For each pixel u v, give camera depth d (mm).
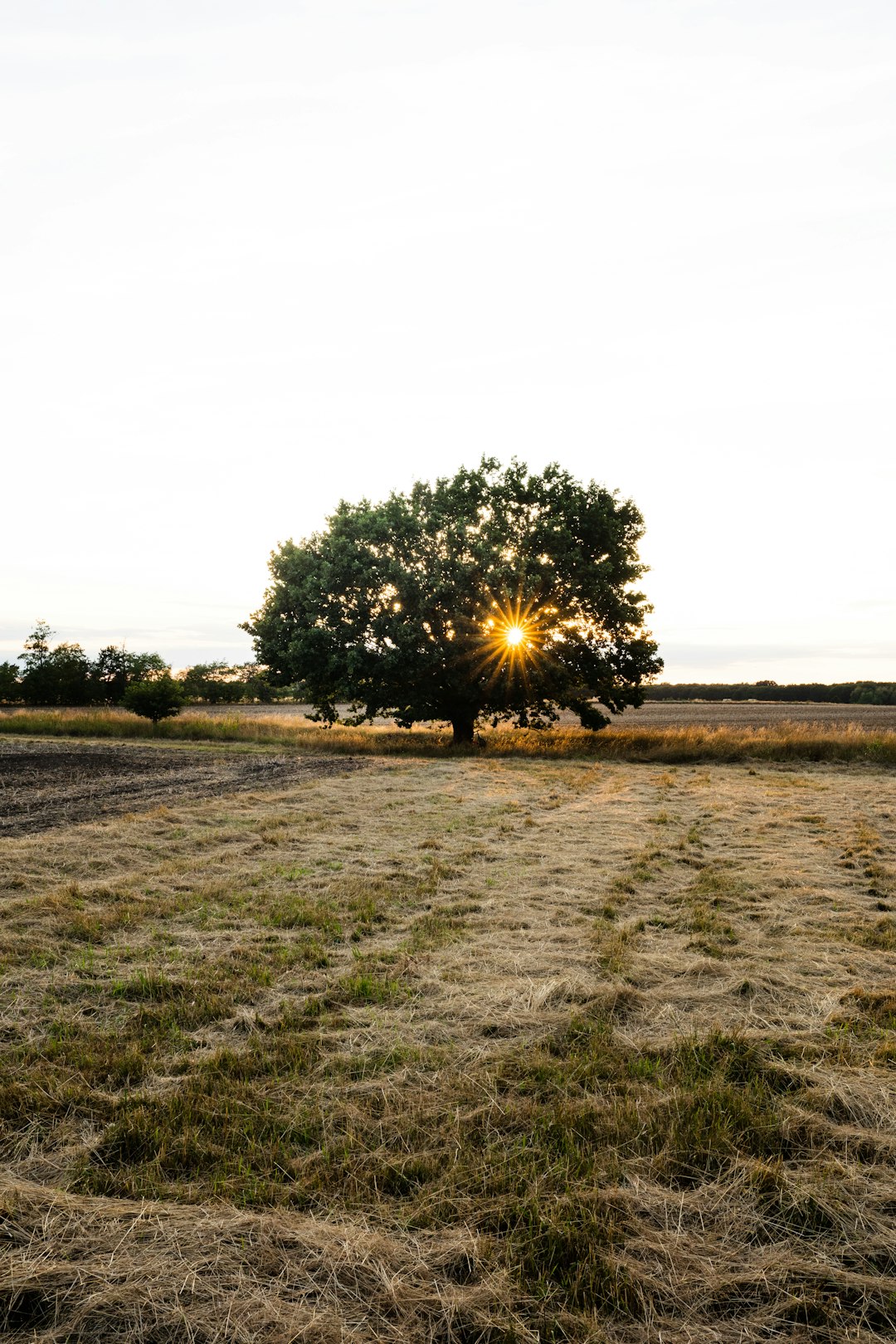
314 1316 2439
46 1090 3848
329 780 16953
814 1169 3219
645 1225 2908
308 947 6027
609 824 11781
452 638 25000
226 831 10516
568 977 5371
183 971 5539
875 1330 2465
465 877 8508
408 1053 4250
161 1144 3381
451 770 19750
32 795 13781
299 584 25625
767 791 15594
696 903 7355
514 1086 3887
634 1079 3990
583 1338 2400
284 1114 3645
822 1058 4191
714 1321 2486
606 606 26219
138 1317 2432
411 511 25562
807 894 7703
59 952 5914
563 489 27109
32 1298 2529
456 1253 2734
